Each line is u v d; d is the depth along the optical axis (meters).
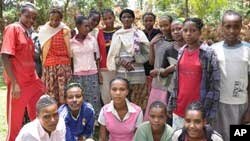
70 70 5.53
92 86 5.64
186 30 3.84
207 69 3.77
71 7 13.97
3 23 12.88
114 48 5.50
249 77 3.76
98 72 5.86
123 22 5.53
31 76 4.75
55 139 3.73
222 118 3.86
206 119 3.74
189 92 3.89
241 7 11.38
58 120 3.66
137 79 5.54
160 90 4.87
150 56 5.30
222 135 3.91
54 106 3.56
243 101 3.79
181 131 3.68
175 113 4.07
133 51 5.46
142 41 5.48
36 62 5.71
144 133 3.97
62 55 5.45
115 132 4.31
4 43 4.54
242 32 7.21
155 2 12.22
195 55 3.86
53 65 5.41
